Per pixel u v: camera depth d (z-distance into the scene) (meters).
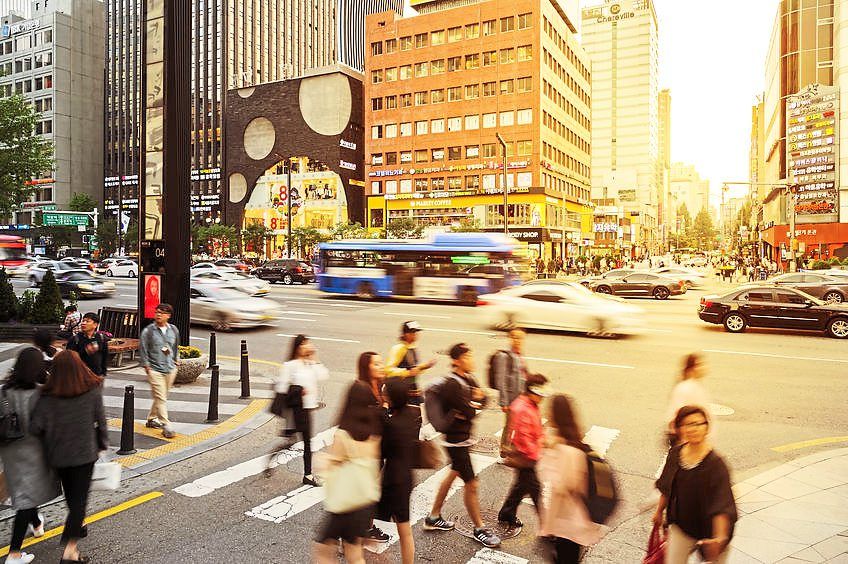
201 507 6.07
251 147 81.69
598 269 52.69
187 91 12.01
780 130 63.66
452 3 74.06
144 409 9.80
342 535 4.09
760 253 84.12
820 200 57.75
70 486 4.86
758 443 8.17
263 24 100.88
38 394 4.79
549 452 4.02
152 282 11.95
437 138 66.81
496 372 6.82
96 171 102.00
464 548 5.26
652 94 157.75
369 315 22.75
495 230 63.00
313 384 6.84
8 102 31.81
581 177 77.00
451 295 27.45
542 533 4.00
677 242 163.50
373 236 63.28
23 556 4.84
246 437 8.48
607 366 13.31
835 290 25.83
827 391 11.05
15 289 35.09
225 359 14.55
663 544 3.95
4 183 31.97
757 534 5.37
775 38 69.81
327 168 76.31
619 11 153.38
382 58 69.88
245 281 29.14
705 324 21.11
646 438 8.34
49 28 96.00
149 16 11.77
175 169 11.76
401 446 4.65
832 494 6.28
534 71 61.91
